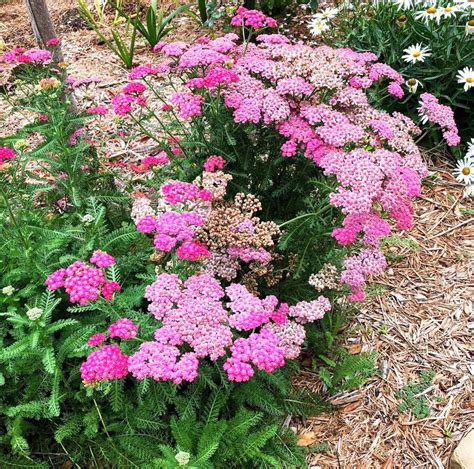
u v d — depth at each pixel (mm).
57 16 2211
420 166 933
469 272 1183
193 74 1028
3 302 839
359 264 896
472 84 1349
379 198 834
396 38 1502
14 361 782
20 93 1694
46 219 1007
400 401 947
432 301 1125
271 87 1011
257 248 891
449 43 1422
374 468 863
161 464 695
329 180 927
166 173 1097
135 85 1023
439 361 1008
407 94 1481
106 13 2223
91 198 922
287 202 1040
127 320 723
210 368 816
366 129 988
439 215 1333
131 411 804
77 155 994
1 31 2133
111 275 825
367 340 1047
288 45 1025
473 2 1404
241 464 810
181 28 2088
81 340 783
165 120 1579
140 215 886
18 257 865
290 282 975
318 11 2057
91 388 723
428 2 1513
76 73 1859
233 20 1088
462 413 922
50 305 760
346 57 1014
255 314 759
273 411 836
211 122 977
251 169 998
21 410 757
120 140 1534
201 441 758
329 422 924
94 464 822
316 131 886
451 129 1062
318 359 1012
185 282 794
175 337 727
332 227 899
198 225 834
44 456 852
